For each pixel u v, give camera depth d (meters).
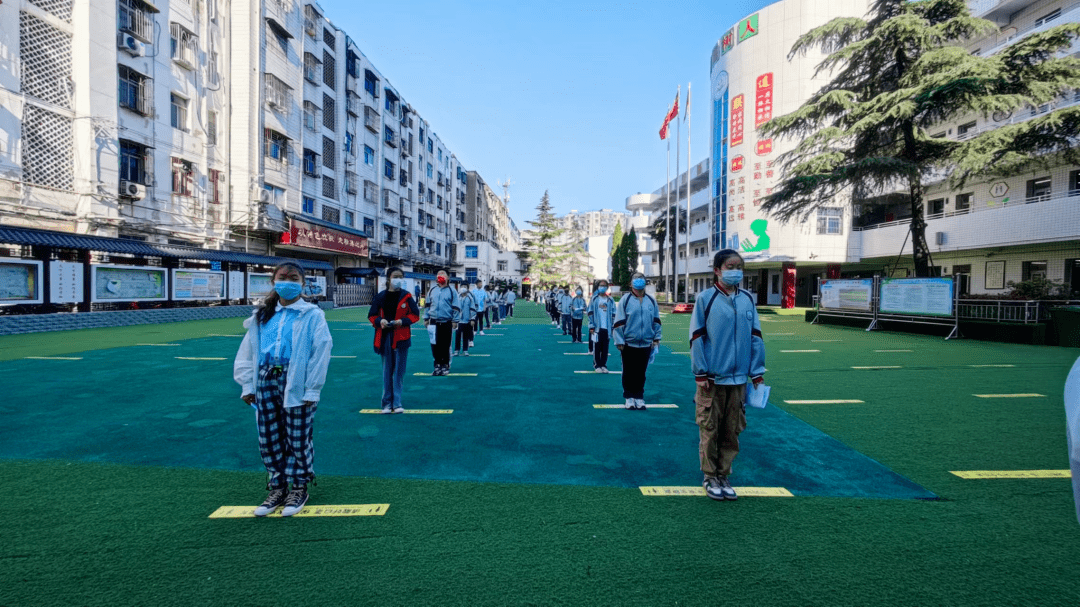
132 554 2.88
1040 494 3.81
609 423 5.83
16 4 15.69
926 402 6.90
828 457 4.66
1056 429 5.58
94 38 17.81
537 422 5.86
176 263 20.23
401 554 2.90
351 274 37.00
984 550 2.99
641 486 3.96
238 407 6.31
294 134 29.61
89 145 17.59
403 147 47.81
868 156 20.12
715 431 3.73
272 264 25.19
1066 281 21.84
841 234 33.66
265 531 3.16
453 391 7.59
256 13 25.91
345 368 9.58
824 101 20.02
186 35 22.20
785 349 12.99
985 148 16.47
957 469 4.34
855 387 7.96
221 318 22.23
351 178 37.50
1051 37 15.69
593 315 9.81
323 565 2.78
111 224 18.22
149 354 10.84
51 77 16.86
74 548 2.93
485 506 3.56
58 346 12.01
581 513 3.46
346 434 5.33
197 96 22.88
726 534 3.17
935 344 14.23
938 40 18.69
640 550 2.97
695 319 3.81
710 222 39.84
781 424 5.80
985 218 23.78
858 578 2.69
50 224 16.59
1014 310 14.73
